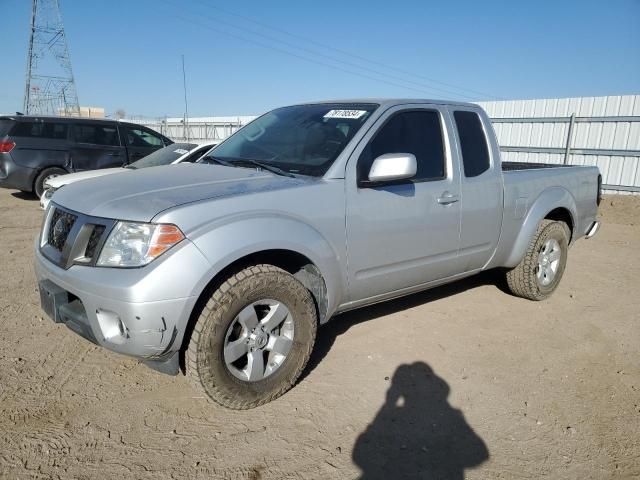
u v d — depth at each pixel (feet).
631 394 11.13
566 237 16.87
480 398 10.74
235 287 9.16
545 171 16.38
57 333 13.11
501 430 9.66
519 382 11.48
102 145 35.65
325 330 13.85
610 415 10.29
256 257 9.91
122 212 8.91
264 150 12.55
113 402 10.07
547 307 16.33
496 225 14.35
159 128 82.94
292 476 8.21
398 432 9.47
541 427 9.80
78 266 9.04
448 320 14.88
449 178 12.94
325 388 10.88
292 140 12.35
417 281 12.87
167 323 8.46
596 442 9.40
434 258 12.89
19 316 14.15
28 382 10.64
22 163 33.32
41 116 34.06
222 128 71.31
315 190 10.36
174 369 9.17
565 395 11.00
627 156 38.78
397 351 12.73
